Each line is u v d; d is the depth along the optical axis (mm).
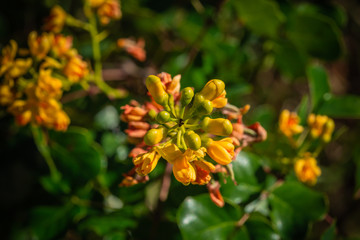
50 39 305
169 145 239
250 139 261
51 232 316
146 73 399
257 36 398
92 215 318
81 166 315
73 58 307
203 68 345
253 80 400
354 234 531
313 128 304
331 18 382
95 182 322
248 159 299
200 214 285
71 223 315
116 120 359
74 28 401
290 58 382
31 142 363
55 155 316
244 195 295
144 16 390
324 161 550
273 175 311
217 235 284
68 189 322
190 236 280
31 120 301
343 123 554
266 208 298
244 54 382
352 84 593
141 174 241
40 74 295
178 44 424
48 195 343
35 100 296
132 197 316
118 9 334
